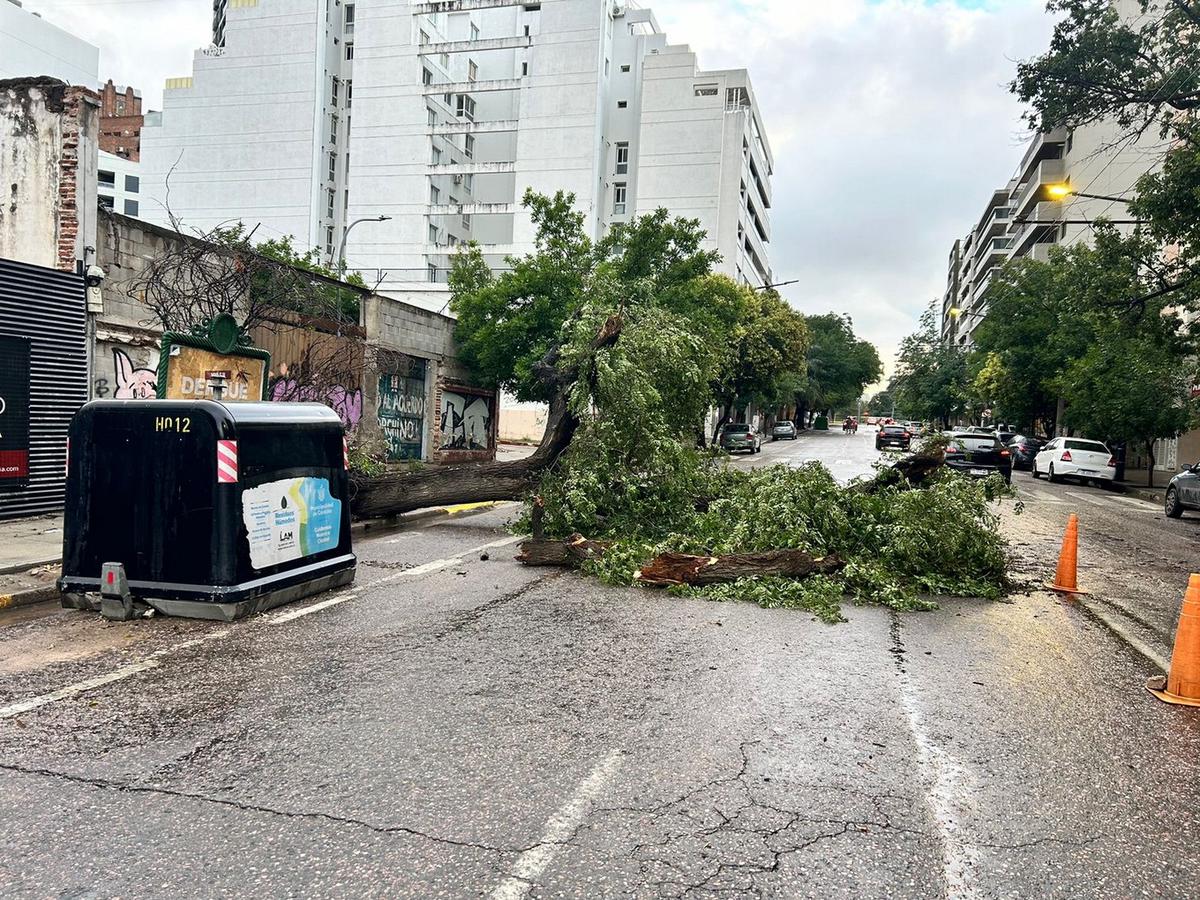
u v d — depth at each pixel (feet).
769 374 146.72
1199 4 49.32
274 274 45.85
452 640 20.52
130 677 17.30
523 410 151.94
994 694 17.60
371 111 194.18
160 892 9.57
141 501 22.11
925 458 33.88
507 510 51.16
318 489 25.58
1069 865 10.69
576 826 11.27
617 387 34.81
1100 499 74.08
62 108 38.22
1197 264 56.24
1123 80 53.78
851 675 18.51
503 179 216.33
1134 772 13.74
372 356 60.08
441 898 9.51
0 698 15.96
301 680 17.22
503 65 216.54
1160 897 10.00
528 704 16.05
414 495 37.11
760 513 30.37
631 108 201.77
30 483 35.99
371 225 194.80
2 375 34.65
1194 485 55.93
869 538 30.01
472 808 11.72
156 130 214.90
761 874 10.19
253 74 208.85
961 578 28.94
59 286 37.09
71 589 22.29
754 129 229.66
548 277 68.44
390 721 14.99
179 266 39.73
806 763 13.61
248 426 22.39
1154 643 22.36
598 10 183.93
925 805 12.25
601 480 35.17
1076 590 29.53
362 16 194.18
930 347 224.74
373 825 11.19
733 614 24.13
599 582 28.22
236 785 12.33
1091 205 159.74
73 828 11.02
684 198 197.16
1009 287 123.75
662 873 10.16
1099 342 91.81
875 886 10.02
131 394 41.75
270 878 9.88
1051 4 54.19
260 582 22.81
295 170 206.49
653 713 15.71
